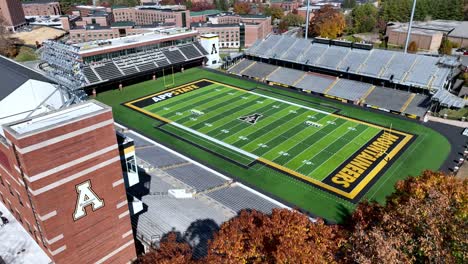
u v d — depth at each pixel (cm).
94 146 2844
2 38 11450
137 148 5800
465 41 11775
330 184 5009
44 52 8912
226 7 19625
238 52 11812
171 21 14888
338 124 6775
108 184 3045
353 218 3291
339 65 8475
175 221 3806
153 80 9325
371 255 2194
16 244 3312
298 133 6450
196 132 6562
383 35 13838
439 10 15300
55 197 2719
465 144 6025
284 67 9325
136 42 9050
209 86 8881
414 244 2295
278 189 4922
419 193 2997
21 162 2544
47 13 18188
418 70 7700
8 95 5391
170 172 5044
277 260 2233
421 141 6122
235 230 2627
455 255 2223
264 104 7750
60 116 2867
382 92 7719
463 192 2969
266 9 17988
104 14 15575
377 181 5050
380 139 6191
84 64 8144
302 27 15238
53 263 3019
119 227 3256
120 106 7750
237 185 4856
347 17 14725
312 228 2772
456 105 6781
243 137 6341
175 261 2614
